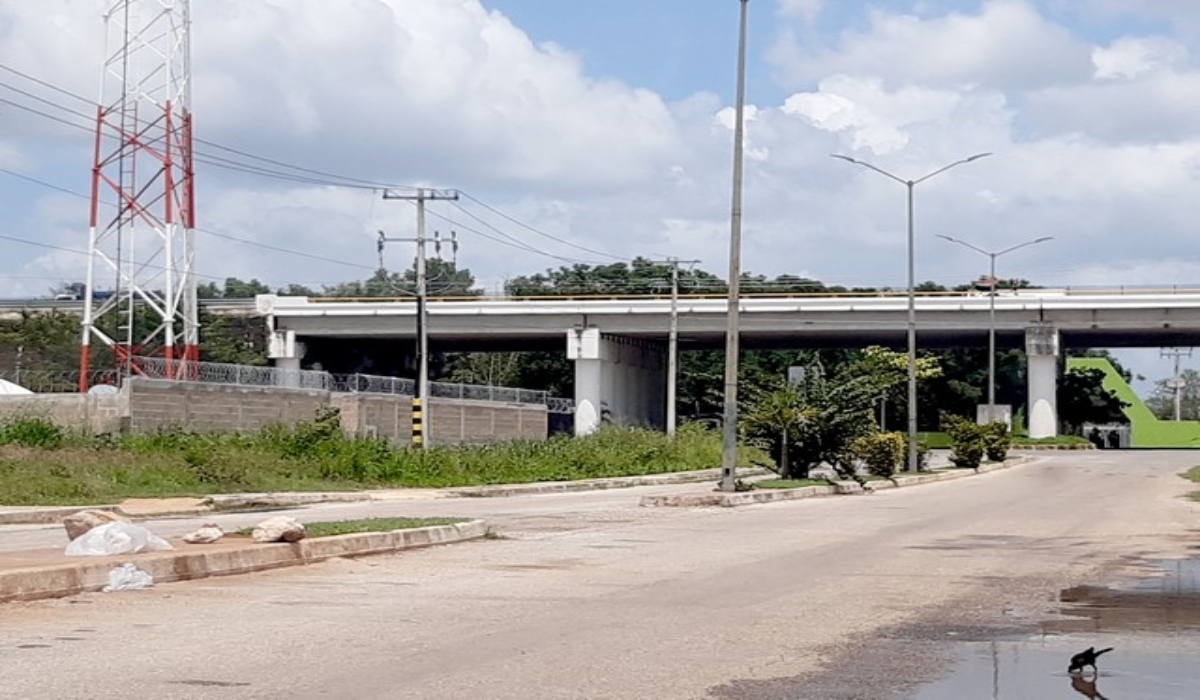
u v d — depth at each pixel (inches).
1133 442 4921.3
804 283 4451.3
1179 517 1026.7
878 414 3368.6
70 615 469.7
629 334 3366.1
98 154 2384.4
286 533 645.3
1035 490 1514.5
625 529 898.7
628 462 2086.6
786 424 1550.2
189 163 2412.6
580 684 353.1
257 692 337.7
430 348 3853.3
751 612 488.7
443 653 396.8
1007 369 4436.5
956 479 1878.7
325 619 464.1
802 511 1119.0
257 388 2217.0
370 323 3361.2
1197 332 3257.9
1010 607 505.4
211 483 1386.6
